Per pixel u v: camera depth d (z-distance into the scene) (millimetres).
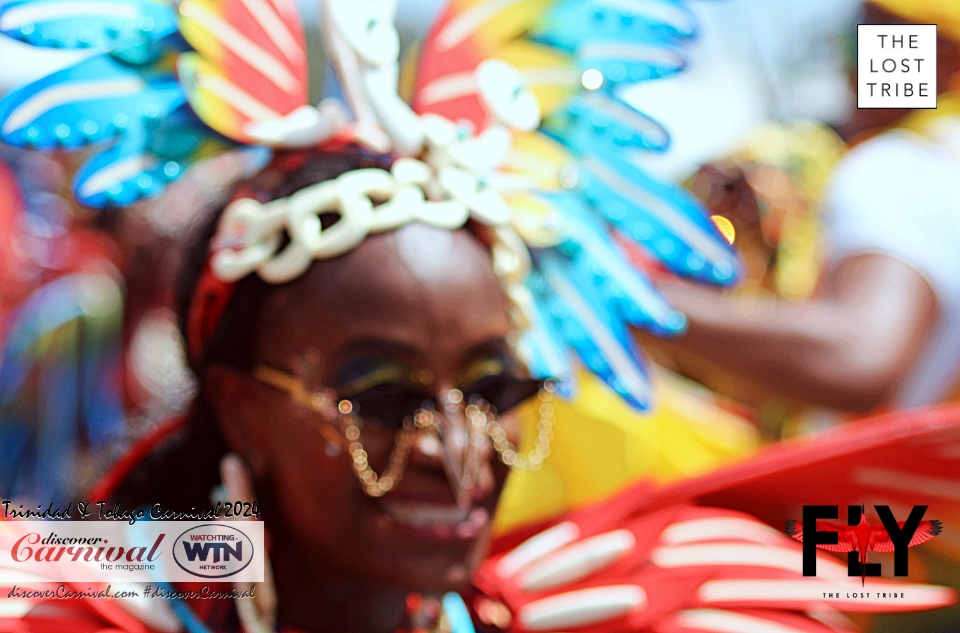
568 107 2736
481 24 2709
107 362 5793
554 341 2773
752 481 3004
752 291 4574
